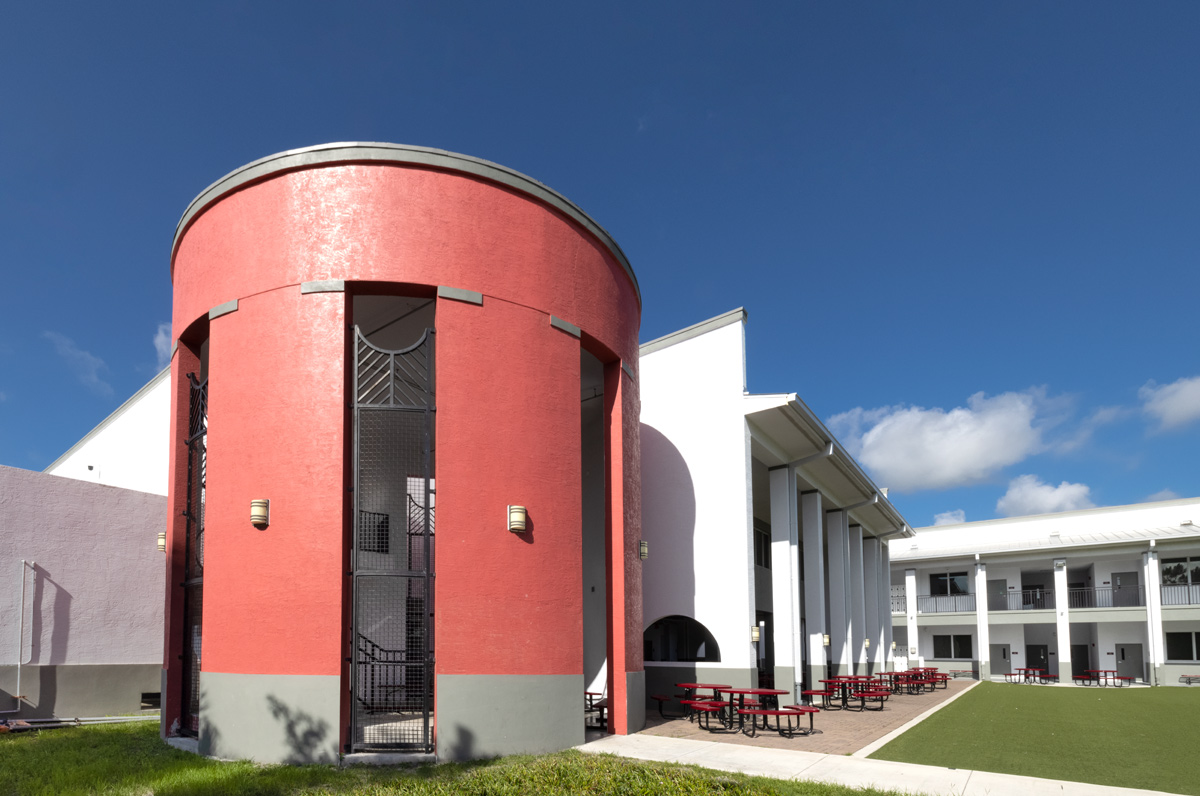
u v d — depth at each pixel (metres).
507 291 11.37
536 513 11.07
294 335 10.53
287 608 9.85
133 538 15.72
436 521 10.25
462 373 10.75
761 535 24.42
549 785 8.05
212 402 10.98
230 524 10.43
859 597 25.98
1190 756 10.93
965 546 41.19
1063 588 33.22
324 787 8.13
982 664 35.12
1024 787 8.58
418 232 10.88
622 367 13.59
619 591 12.88
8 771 8.94
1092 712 17.72
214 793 7.81
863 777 9.09
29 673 13.58
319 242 10.73
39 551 14.02
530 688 10.55
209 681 10.25
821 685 19.33
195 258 11.89
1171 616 30.67
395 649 11.79
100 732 12.27
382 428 12.45
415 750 9.80
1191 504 36.41
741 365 17.11
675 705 16.47
